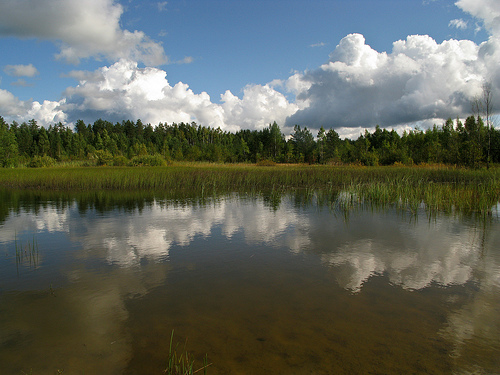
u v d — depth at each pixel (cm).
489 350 329
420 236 747
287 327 371
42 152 7231
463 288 472
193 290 472
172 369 299
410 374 293
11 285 496
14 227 884
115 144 7588
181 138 10675
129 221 947
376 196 1317
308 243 700
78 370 302
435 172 2055
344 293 458
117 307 423
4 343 345
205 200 1380
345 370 298
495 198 1214
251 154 7356
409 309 412
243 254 633
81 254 644
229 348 332
